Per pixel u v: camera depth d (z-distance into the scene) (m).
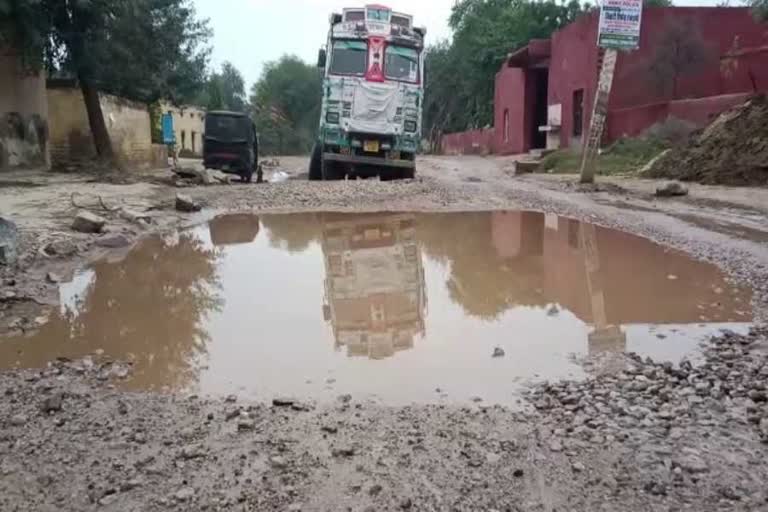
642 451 3.30
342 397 4.07
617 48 16.94
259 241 9.70
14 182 15.86
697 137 17.91
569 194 15.73
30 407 3.84
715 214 11.78
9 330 5.43
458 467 3.15
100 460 3.20
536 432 3.53
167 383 4.31
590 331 5.52
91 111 21.72
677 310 6.08
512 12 44.00
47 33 18.62
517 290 6.93
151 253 8.68
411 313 6.11
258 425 3.62
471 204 13.62
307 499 2.87
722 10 24.56
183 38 25.33
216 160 22.97
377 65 16.88
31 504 2.84
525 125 36.84
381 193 14.73
